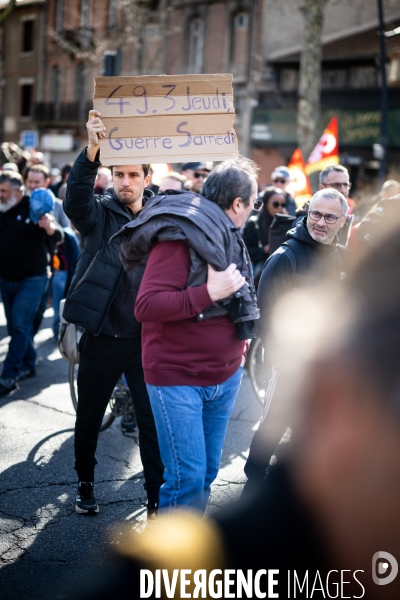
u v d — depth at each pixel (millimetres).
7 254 6176
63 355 4871
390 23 25484
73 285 3809
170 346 2912
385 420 1817
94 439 3922
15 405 5926
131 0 28484
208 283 2758
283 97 26953
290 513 2078
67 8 36094
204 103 3262
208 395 2986
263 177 27969
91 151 3516
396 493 1859
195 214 2801
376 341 1816
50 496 4168
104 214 3816
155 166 9227
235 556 2211
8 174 6176
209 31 29016
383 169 16531
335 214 3936
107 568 3033
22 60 38969
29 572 3246
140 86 3246
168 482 2943
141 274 3779
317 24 18062
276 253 4031
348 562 1980
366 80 25266
